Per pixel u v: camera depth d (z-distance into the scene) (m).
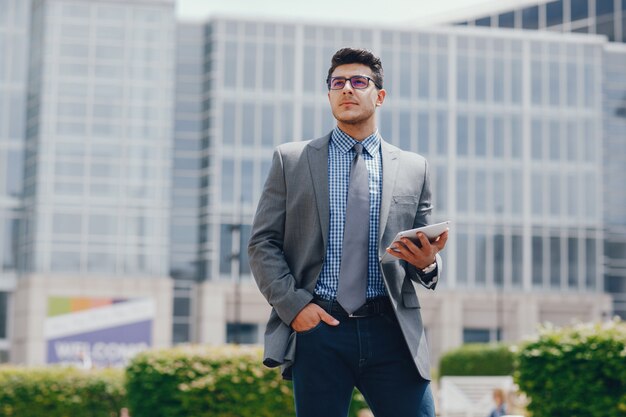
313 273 4.45
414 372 4.42
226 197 53.22
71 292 51.12
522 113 55.34
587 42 56.16
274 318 4.53
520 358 10.82
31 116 53.28
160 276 52.06
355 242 4.45
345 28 54.84
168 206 52.50
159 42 53.41
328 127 54.22
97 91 52.59
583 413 10.29
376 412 4.50
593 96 55.97
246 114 53.88
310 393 4.35
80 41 52.78
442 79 55.12
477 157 54.75
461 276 54.09
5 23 54.28
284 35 54.56
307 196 4.50
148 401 13.02
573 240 54.94
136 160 52.50
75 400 17.58
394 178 4.55
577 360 10.34
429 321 54.34
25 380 17.48
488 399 24.83
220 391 12.85
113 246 51.84
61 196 51.72
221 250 52.88
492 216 54.44
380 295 4.45
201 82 54.81
